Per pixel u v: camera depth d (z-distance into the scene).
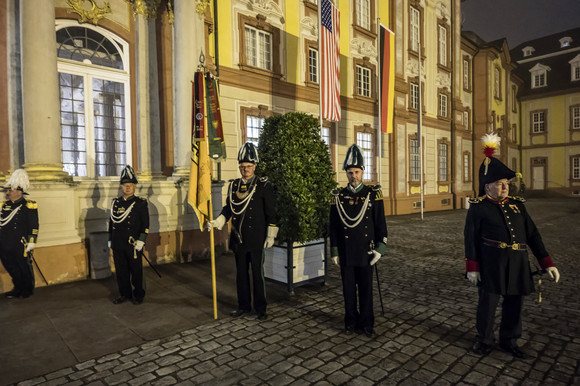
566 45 35.31
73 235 6.28
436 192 20.92
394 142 17.62
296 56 13.05
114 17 8.16
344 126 15.15
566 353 3.46
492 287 3.33
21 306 4.96
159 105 8.72
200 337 3.92
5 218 5.24
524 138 35.78
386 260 7.70
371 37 16.53
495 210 3.39
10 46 6.72
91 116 7.95
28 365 3.34
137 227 5.05
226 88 10.89
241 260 4.51
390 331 4.02
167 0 8.71
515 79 34.34
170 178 8.07
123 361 3.40
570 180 33.09
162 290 5.67
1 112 6.69
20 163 6.85
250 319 4.43
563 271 6.64
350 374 3.12
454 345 3.67
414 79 19.02
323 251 5.87
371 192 3.96
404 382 2.98
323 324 4.25
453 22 22.16
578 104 32.53
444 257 7.98
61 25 7.52
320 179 5.69
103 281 6.22
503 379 3.01
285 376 3.10
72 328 4.20
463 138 23.44
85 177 7.90
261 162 5.71
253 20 11.55
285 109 12.64
